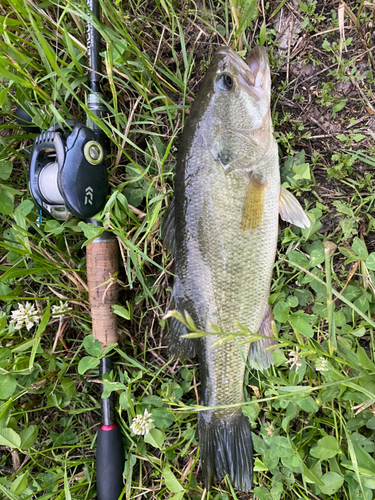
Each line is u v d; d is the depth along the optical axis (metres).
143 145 0.38
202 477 0.38
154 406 0.37
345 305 0.36
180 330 0.36
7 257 0.37
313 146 0.37
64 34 0.30
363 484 0.32
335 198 0.37
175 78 0.36
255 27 0.37
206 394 0.35
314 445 0.36
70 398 0.39
